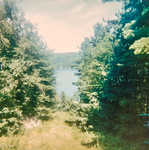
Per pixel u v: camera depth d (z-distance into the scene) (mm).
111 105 6848
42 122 10273
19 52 9766
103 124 7305
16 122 8336
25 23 11453
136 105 5914
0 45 8742
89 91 9164
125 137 5965
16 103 9211
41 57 15891
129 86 6262
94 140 6246
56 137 7523
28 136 7664
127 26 4824
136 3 5395
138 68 5605
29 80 9219
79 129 8328
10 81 7879
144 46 3615
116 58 6895
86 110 8180
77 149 5977
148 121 5695
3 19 8898
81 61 17625
